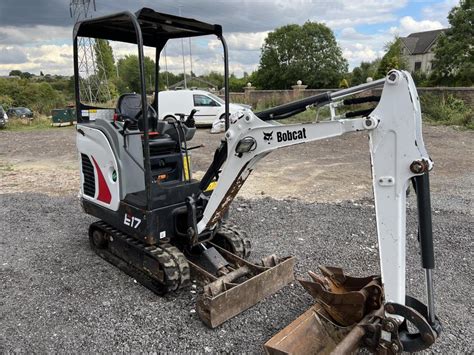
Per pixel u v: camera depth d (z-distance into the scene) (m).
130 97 4.76
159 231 3.88
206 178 3.86
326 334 3.15
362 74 41.88
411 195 7.05
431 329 2.55
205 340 3.28
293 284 4.12
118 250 4.45
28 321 3.56
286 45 53.09
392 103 2.57
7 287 4.15
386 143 2.61
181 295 3.95
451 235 5.34
